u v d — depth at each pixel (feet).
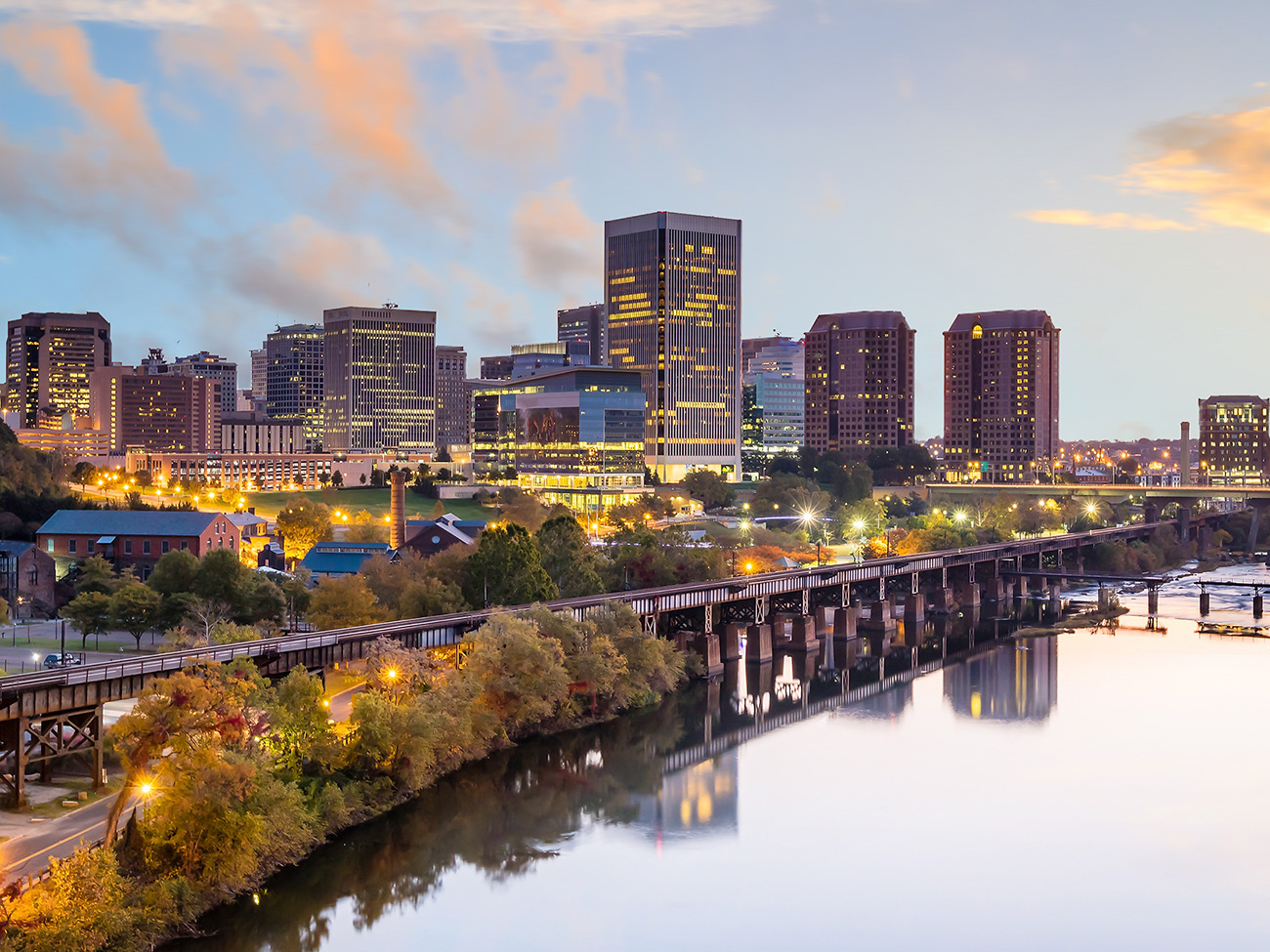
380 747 411.75
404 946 328.49
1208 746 533.55
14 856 302.45
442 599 589.32
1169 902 368.89
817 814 440.45
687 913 357.00
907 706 611.88
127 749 326.24
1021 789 472.03
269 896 344.08
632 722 561.02
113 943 285.64
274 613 598.34
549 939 338.13
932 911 362.33
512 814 426.92
